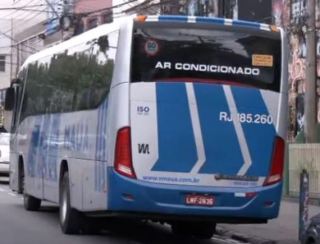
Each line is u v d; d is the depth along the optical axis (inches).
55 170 593.9
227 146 450.0
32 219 647.8
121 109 441.4
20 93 761.6
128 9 1327.5
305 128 741.3
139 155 440.5
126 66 442.9
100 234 557.6
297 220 670.5
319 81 874.1
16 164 764.0
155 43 446.9
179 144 443.8
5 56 2453.2
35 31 2073.1
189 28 451.5
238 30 458.3
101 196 464.4
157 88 443.5
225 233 599.5
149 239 546.0
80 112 525.7
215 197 446.9
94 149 484.4
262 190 453.7
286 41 467.8
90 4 1609.3
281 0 947.3
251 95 455.5
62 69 588.7
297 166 830.5
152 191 439.5
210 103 448.8
